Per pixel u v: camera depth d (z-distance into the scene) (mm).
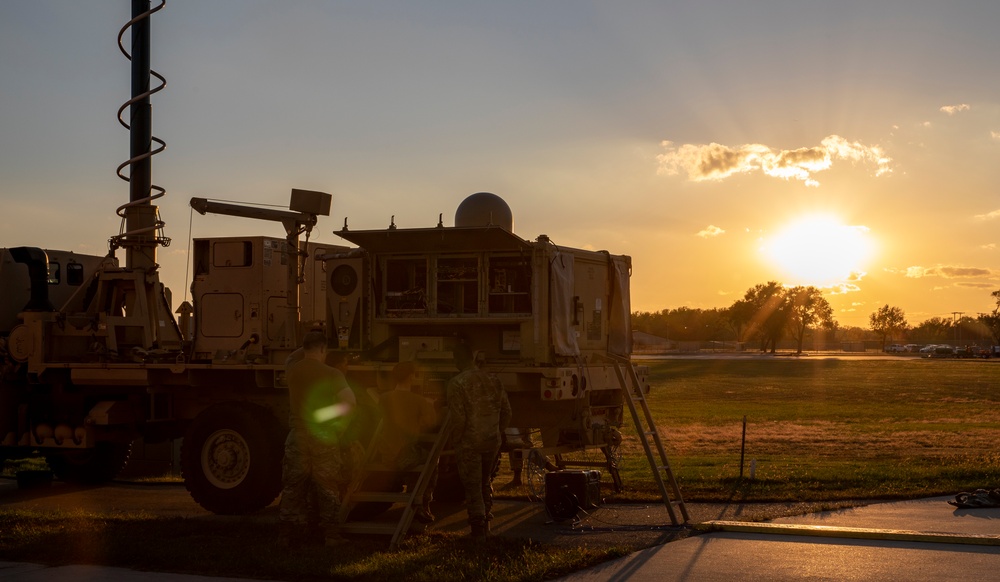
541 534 11102
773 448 21109
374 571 8773
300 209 14141
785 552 9672
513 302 12820
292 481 10023
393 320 13312
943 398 44562
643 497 13359
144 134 16391
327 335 13930
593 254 14305
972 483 14492
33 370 15039
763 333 186250
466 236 12719
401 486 11906
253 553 9586
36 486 16469
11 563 9453
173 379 14164
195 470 13438
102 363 14547
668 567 9023
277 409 13797
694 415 33250
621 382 12219
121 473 18453
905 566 8977
